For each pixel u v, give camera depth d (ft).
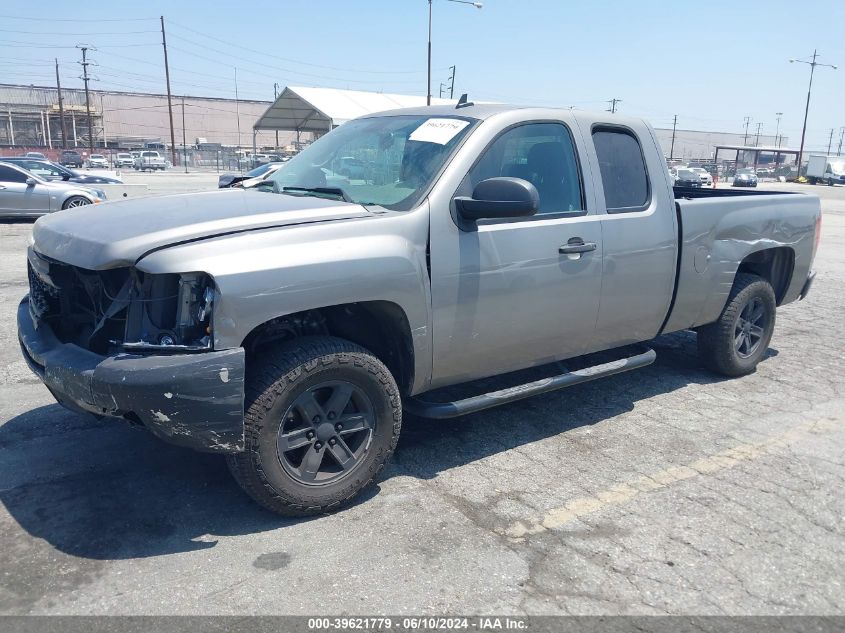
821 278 34.88
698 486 12.70
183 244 9.89
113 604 9.10
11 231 48.34
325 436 11.14
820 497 12.40
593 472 13.17
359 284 10.85
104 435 14.17
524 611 9.18
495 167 12.87
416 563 10.15
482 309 12.53
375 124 14.87
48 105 298.15
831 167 194.18
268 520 11.20
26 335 11.91
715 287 17.01
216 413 9.80
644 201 15.25
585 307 14.11
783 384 18.47
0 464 12.89
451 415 12.46
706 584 9.86
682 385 18.22
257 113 352.08
